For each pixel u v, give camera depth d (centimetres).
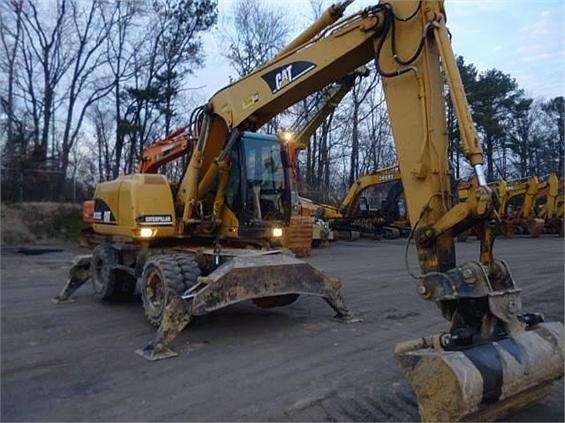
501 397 365
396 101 518
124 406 431
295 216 1545
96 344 613
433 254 475
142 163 989
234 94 731
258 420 406
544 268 1340
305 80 634
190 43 3269
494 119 4459
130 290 873
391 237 2456
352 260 1555
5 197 2064
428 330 689
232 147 763
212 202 812
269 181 814
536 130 5419
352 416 414
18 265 1348
